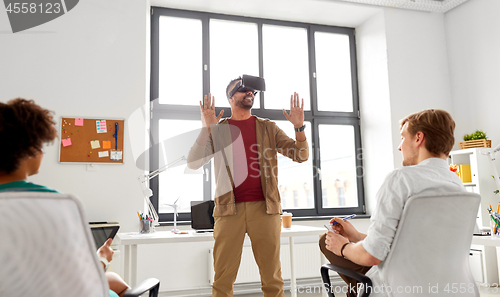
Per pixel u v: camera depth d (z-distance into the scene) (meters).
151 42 3.66
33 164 0.84
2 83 2.87
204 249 3.23
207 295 3.16
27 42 2.95
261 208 1.74
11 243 0.69
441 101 4.02
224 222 1.74
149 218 2.35
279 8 3.88
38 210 0.70
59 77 2.97
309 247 3.42
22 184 0.79
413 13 4.07
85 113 2.98
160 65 3.68
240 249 1.75
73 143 2.91
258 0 3.71
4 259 0.69
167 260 3.12
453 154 3.62
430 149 1.16
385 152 3.85
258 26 4.04
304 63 4.18
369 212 4.02
